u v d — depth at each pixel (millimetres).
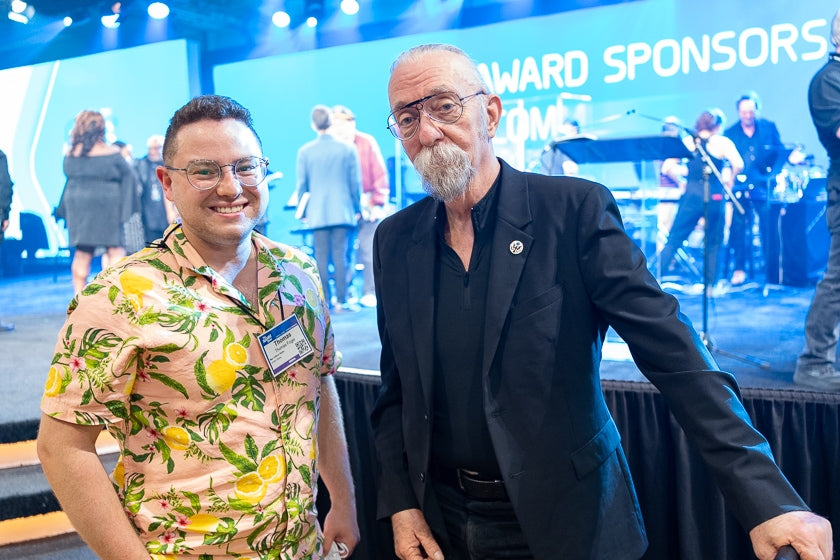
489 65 6066
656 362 1202
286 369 1239
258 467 1195
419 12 6480
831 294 2971
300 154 5680
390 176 6617
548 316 1283
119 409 1135
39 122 7758
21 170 7832
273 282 1275
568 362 1294
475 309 1344
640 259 1264
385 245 1496
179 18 7371
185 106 1195
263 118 7496
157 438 1173
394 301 1439
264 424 1207
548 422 1289
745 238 4609
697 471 2086
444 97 1275
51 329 5516
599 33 5492
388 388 1552
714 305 4234
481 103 1317
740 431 1111
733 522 2094
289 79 7320
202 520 1172
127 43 7617
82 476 1119
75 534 2631
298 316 1300
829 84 3002
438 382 1384
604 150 3402
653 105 5309
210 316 1176
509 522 1372
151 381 1150
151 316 1130
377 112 6996
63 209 5773
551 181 1360
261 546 1206
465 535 1406
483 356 1300
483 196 1359
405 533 1435
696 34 5109
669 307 1223
